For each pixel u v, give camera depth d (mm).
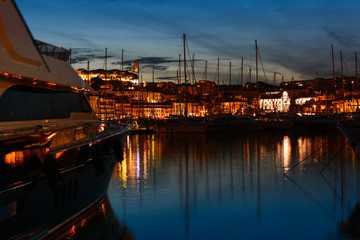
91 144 10242
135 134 54562
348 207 11828
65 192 9438
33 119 9117
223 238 9398
